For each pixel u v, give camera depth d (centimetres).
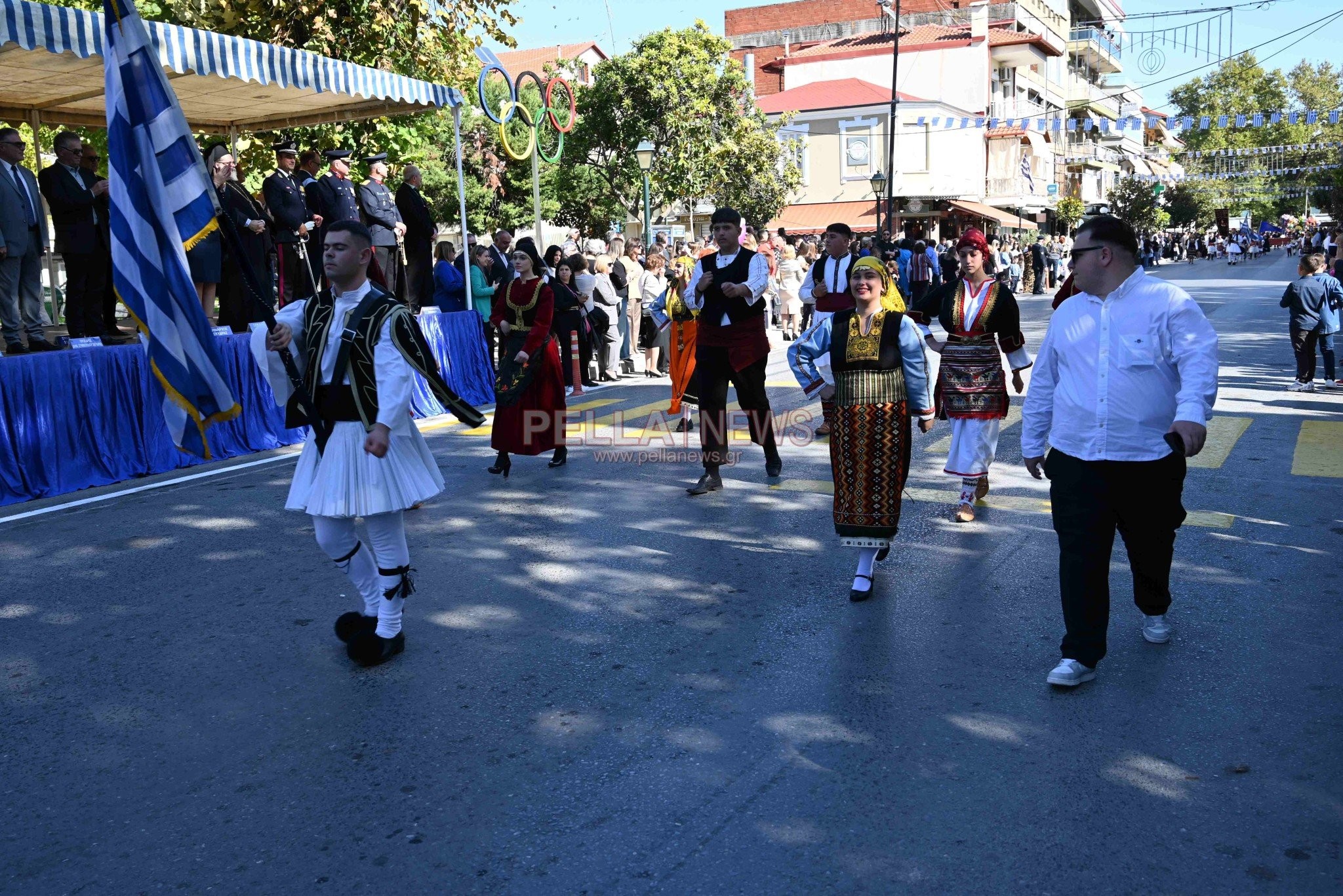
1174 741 374
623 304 1567
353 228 431
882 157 4169
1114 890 289
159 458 875
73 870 312
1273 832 316
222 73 957
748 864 305
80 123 1240
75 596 559
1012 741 376
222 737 395
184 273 458
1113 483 420
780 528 668
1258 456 827
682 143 3272
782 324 2073
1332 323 1166
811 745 377
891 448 521
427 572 588
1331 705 399
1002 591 539
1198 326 406
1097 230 418
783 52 5459
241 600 548
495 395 821
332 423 436
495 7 1942
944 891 290
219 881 304
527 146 3606
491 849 316
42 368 789
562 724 399
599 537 654
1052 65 5462
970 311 659
